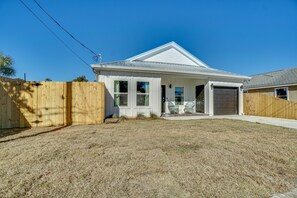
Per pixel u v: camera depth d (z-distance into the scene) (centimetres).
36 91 744
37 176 271
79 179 263
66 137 531
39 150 397
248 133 623
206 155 379
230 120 988
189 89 1415
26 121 726
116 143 465
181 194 227
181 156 370
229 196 226
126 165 318
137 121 912
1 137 529
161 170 299
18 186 240
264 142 499
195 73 1157
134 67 1023
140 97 1063
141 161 338
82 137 532
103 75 1000
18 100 717
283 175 295
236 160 354
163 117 1096
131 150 405
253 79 2047
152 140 501
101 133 594
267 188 250
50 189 234
